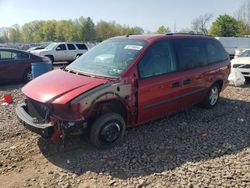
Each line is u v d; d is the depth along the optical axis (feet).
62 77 16.52
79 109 14.30
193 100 20.86
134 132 18.33
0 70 35.24
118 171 13.85
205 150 16.08
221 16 215.72
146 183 12.86
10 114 22.29
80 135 15.58
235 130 19.20
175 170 13.91
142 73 16.83
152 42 17.88
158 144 16.72
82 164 14.49
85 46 76.07
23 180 13.21
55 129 14.23
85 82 15.47
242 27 209.26
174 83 18.52
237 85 34.12
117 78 15.83
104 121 15.34
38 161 14.84
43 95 14.88
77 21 305.94
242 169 13.99
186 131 18.78
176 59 19.03
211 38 23.35
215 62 22.81
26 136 17.67
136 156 15.26
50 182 13.03
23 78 37.50
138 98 16.62
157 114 18.25
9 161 14.82
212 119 21.22
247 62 36.47
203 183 12.82
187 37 20.72
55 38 319.88
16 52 37.01
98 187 12.62
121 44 18.61
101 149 15.87
